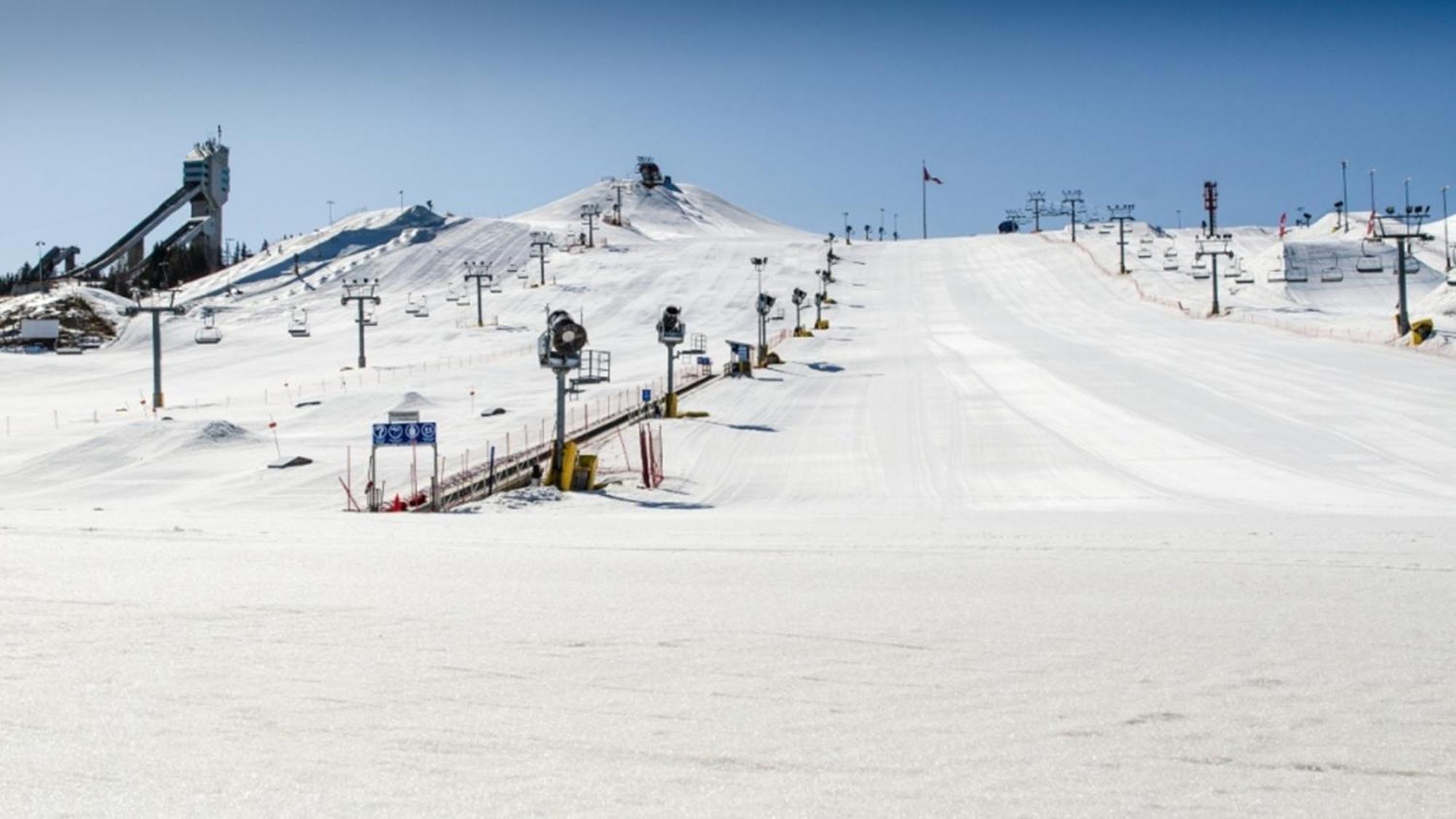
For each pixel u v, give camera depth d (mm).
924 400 52062
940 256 144750
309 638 6680
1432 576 8812
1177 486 29578
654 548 11062
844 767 4547
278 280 151375
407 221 177750
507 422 47906
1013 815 4059
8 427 53062
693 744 4820
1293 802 4156
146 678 5797
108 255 166500
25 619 7191
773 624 7070
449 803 4188
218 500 30219
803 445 40562
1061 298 109938
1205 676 5773
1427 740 4785
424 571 9328
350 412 52938
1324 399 46688
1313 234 146125
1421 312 80375
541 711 5277
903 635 6742
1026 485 30891
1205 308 92875
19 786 4344
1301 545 11258
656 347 89875
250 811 4117
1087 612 7414
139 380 80875
